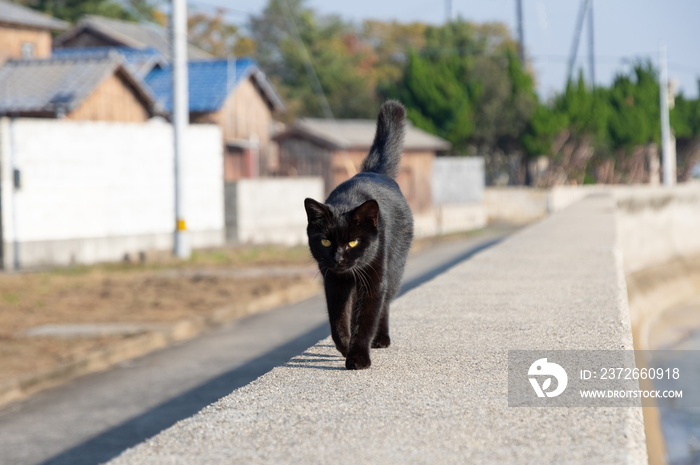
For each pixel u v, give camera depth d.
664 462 8.93
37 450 6.87
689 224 29.88
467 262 9.95
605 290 7.40
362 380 4.27
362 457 3.10
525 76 48.06
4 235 18.44
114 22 42.78
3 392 8.63
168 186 22.61
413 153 37.62
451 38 59.81
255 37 62.16
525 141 46.59
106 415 7.90
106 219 20.80
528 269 9.14
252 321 13.27
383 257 4.76
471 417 3.57
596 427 3.40
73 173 19.88
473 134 46.56
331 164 34.31
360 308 4.67
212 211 24.09
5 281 16.33
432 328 5.70
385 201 5.17
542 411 3.64
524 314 6.20
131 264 19.66
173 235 22.19
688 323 19.17
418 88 45.81
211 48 60.22
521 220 43.53
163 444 3.29
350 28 68.25
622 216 22.53
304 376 4.38
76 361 9.75
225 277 17.55
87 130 20.20
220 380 9.13
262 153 34.19
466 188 41.78
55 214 19.48
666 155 47.88
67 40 40.31
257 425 3.50
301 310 14.28
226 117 31.77
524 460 3.03
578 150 49.91
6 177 18.45
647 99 57.59
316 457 3.11
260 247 23.84
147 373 9.68
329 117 50.69
